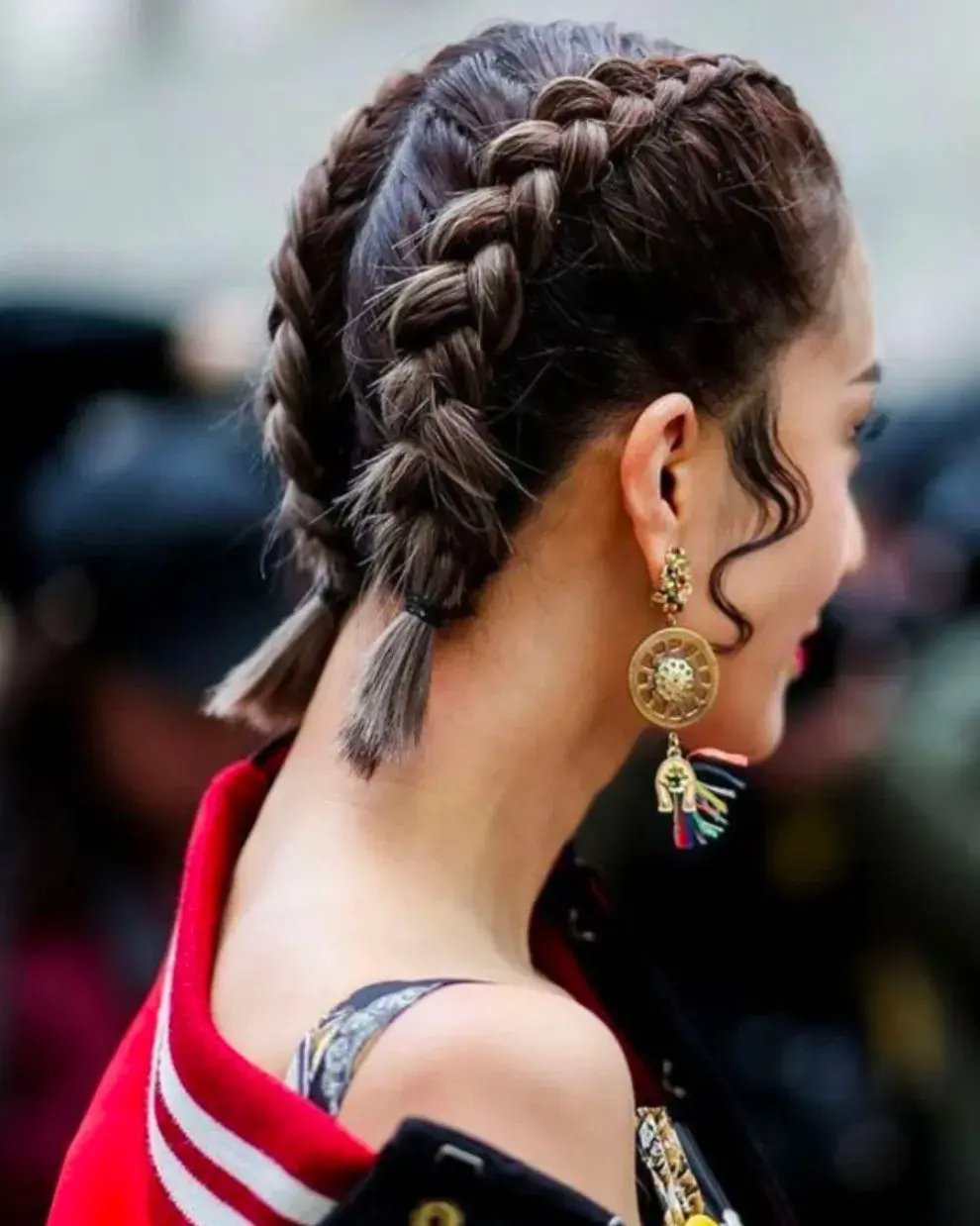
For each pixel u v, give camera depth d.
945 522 4.91
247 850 2.35
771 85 2.40
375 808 2.21
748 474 2.34
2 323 4.50
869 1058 4.84
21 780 4.07
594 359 2.23
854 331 2.48
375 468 2.23
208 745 4.07
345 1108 1.89
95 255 7.77
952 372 6.14
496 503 2.22
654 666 2.31
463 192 2.26
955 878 4.56
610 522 2.28
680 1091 2.78
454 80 2.36
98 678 4.04
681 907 4.71
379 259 2.30
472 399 2.19
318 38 7.16
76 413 4.46
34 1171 3.91
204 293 7.05
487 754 2.26
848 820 4.70
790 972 4.81
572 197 2.22
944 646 4.76
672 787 2.36
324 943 2.07
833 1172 4.81
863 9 6.34
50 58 7.98
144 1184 2.13
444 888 2.22
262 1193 1.87
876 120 6.36
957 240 6.29
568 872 2.83
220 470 4.08
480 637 2.26
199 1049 1.97
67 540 4.03
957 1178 4.79
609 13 6.35
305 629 2.48
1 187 8.04
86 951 4.02
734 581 2.35
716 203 2.26
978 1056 4.77
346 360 2.35
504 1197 1.79
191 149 7.52
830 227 2.41
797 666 2.67
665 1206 2.41
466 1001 1.93
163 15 7.62
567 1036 1.94
